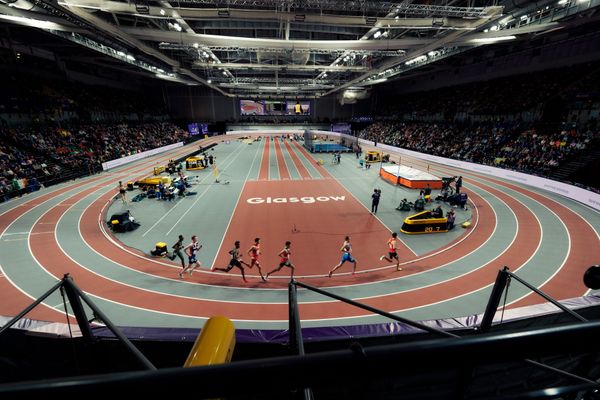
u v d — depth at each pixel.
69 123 37.97
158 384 0.63
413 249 14.55
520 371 3.70
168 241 15.35
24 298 10.63
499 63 41.09
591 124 26.83
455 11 17.64
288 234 16.20
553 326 0.87
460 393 2.85
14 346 4.31
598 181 22.19
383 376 0.75
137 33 21.11
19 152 27.47
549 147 27.75
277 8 17.44
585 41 30.11
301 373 0.71
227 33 30.97
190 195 23.55
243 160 40.22
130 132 47.31
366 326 4.44
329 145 46.97
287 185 26.80
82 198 22.38
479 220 18.20
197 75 43.47
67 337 4.19
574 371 3.66
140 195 22.33
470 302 10.45
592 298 5.02
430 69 49.66
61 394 0.61
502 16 19.39
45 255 13.80
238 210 20.03
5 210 19.69
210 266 13.02
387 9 17.14
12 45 32.91
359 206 20.91
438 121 49.81
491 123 38.53
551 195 22.75
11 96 31.53
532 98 33.66
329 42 23.33
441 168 34.41
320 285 11.54
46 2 15.19
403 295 10.84
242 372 0.68
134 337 4.23
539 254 13.78
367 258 13.70
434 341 0.79
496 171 29.39
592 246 14.48
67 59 41.72
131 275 12.23
